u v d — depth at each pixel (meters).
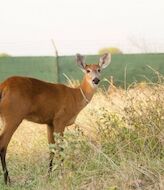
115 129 24.78
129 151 22.92
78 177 21.22
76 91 25.69
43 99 24.28
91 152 22.70
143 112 24.86
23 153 26.03
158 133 23.77
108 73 48.16
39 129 29.34
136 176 20.64
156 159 22.27
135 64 48.44
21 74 49.66
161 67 48.56
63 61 48.56
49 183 21.28
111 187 19.94
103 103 30.89
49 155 24.31
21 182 22.61
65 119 25.25
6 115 23.28
